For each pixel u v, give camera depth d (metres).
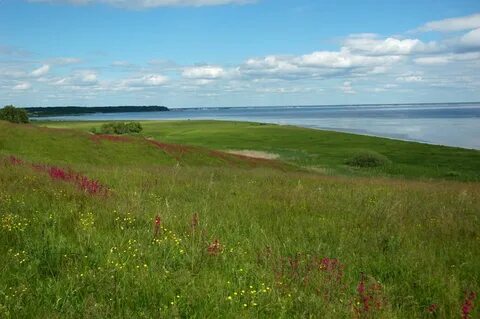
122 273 6.52
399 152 76.19
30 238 7.75
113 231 8.87
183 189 15.20
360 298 5.91
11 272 6.45
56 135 41.66
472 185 24.58
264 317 5.54
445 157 69.69
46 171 16.33
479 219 11.30
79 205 10.75
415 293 6.48
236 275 6.75
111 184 15.75
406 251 8.20
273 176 22.62
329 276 6.59
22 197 11.05
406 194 15.95
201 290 6.05
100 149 41.72
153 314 5.34
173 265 7.08
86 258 7.09
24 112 112.06
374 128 162.62
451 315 5.66
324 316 5.48
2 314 5.09
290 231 9.57
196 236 8.52
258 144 93.50
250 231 9.36
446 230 9.88
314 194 14.70
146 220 9.71
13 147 37.25
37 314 5.22
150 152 44.16
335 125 189.12
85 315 5.13
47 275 6.50
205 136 115.75
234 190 15.55
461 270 7.36
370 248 8.45
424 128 159.12
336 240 9.02
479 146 93.12
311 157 71.94
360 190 16.56
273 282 6.37
